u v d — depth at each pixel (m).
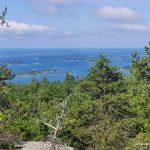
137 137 29.19
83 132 36.69
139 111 41.50
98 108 43.38
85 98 62.38
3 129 35.00
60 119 23.66
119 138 32.94
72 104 55.16
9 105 45.59
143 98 48.03
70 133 37.12
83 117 41.25
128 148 28.56
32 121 43.09
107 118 40.69
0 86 44.38
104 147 32.91
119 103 45.44
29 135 41.31
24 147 35.56
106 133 33.38
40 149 33.03
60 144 24.75
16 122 42.41
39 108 63.59
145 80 73.81
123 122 35.38
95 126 36.78
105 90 62.56
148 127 34.47
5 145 34.66
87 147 36.81
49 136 23.92
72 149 35.34
